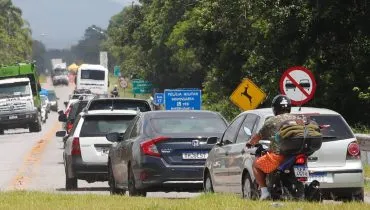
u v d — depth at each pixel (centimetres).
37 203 3828
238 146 3975
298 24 9938
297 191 3416
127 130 5075
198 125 4706
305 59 10150
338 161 4009
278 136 3350
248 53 11125
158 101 14450
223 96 13462
